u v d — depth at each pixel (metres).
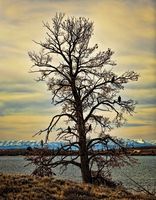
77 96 29.98
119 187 26.41
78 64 30.20
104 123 29.50
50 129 29.61
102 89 30.03
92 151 29.53
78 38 30.03
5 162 113.94
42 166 28.66
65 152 29.23
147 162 116.50
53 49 30.23
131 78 29.41
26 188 19.84
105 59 30.03
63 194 19.73
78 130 29.64
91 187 23.00
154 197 22.22
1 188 19.16
